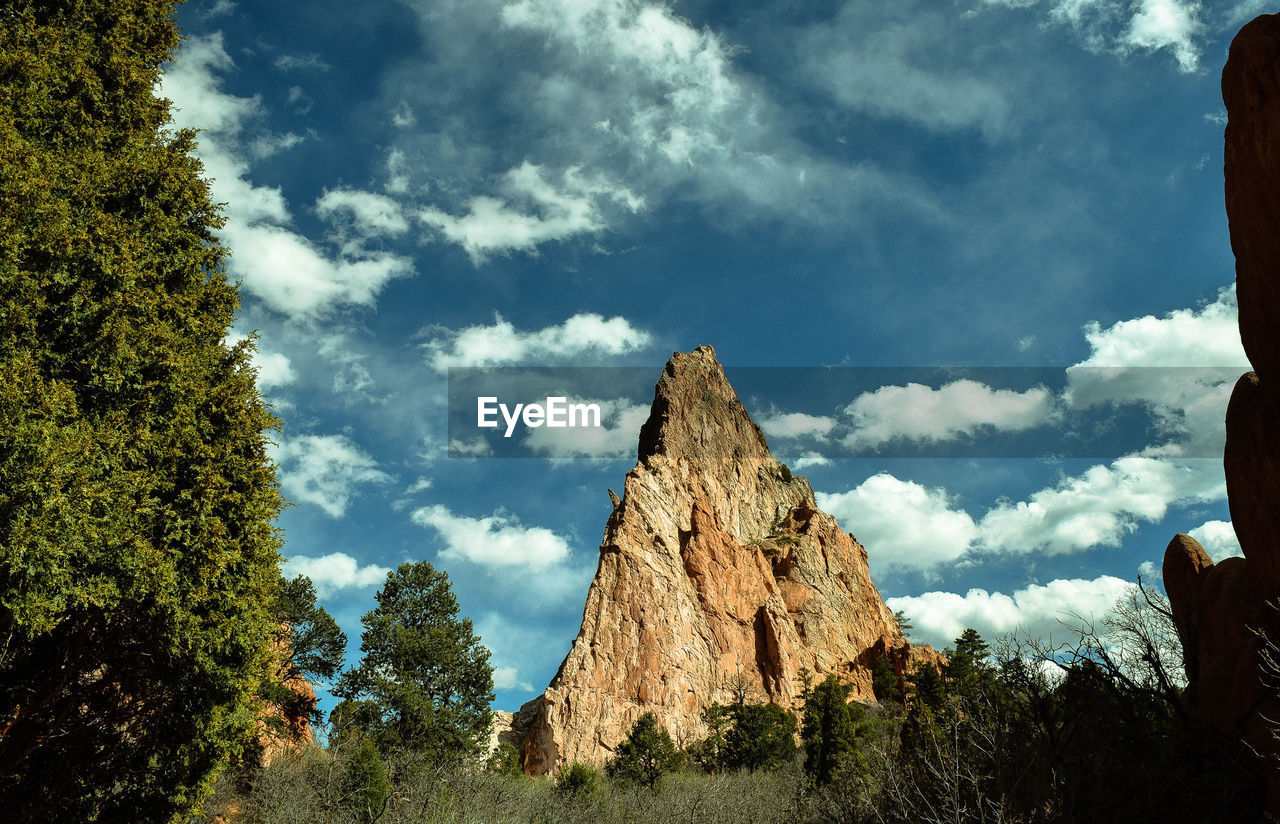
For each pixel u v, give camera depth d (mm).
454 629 49812
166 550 14641
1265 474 11523
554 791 33062
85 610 13820
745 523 127062
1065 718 12297
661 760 53125
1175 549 15102
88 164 15312
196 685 16297
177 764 16766
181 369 15406
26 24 16047
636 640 91000
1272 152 10055
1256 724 10742
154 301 15539
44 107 15320
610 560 98438
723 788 27078
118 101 17156
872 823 13305
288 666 43125
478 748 45094
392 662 47562
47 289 13766
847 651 110250
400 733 43156
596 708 84250
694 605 100000
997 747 11492
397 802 23344
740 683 86625
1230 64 11086
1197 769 10703
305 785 25844
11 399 11820
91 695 15836
